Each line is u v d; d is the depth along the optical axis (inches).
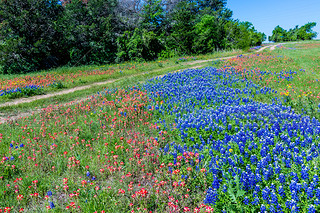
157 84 546.3
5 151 279.9
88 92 624.7
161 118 355.6
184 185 189.9
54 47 1455.5
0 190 203.5
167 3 2023.9
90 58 1509.6
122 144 273.6
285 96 411.8
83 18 1567.4
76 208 176.4
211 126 292.2
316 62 860.6
